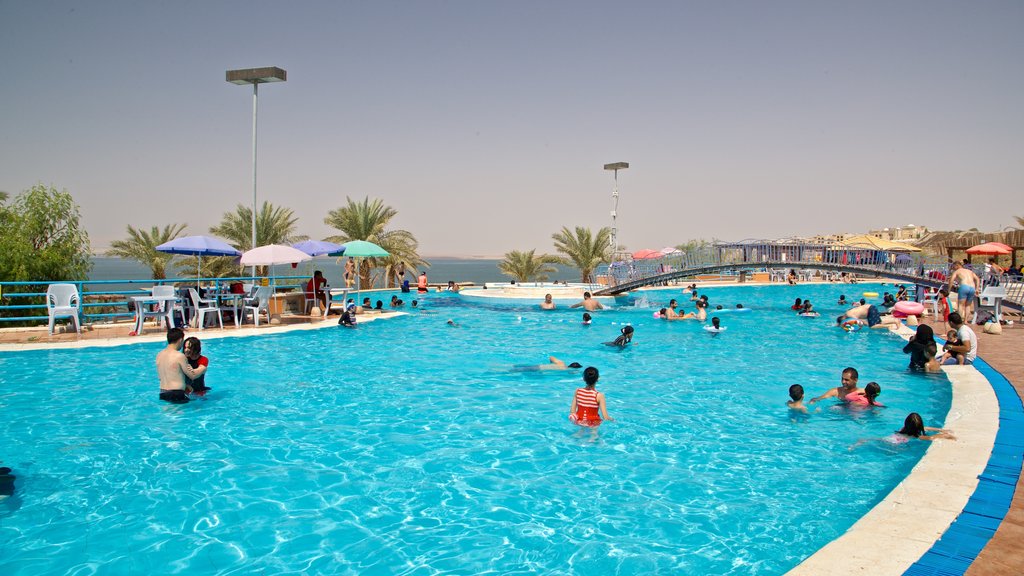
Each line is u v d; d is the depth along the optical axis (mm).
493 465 6539
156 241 39750
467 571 4328
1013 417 7023
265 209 38281
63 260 20359
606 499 5613
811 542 4730
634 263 29922
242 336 15523
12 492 5715
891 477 6094
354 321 17953
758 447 7117
